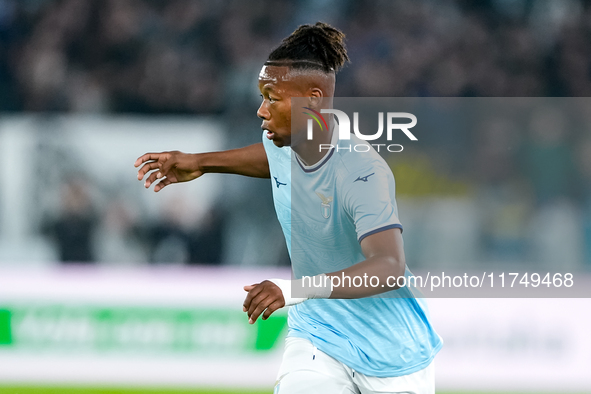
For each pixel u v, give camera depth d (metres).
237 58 31.67
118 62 31.28
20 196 23.91
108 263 24.14
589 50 32.47
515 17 32.59
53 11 31.55
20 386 16.73
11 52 31.09
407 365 8.41
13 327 17.08
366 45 31.84
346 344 8.40
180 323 17.09
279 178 8.79
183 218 24.19
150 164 9.90
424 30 32.34
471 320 16.14
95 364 16.98
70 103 30.39
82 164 24.19
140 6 31.97
